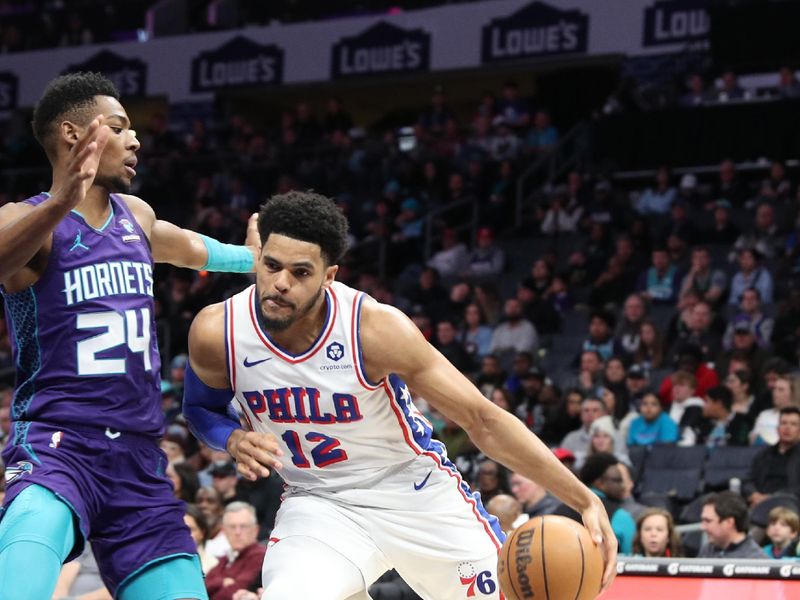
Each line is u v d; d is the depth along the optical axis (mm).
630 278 11930
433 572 3756
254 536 6691
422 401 9812
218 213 15461
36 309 3287
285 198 3318
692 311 10477
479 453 8852
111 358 3316
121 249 3396
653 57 15969
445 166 15172
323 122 17391
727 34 14984
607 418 8836
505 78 18469
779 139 13492
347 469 3631
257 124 19766
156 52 19266
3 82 19938
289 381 3459
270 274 3301
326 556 3545
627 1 16188
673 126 13992
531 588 3406
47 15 20219
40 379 3305
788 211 11961
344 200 15500
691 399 9156
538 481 3541
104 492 3303
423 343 3469
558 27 16641
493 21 17141
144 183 17000
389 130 17500
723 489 8188
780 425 7789
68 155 3371
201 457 9703
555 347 11453
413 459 3664
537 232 13875
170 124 19125
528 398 9984
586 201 13797
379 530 3645
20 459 3260
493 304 12102
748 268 11164
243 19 19344
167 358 12930
